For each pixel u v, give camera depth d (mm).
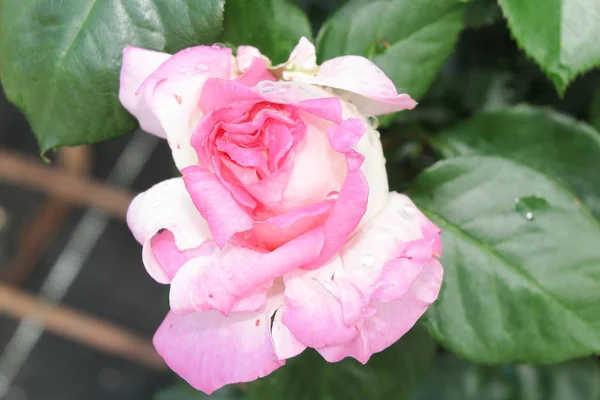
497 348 370
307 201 316
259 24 366
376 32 370
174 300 320
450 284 373
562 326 363
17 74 356
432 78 371
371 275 317
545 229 370
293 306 319
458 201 377
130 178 854
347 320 312
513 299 368
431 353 396
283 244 318
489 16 406
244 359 325
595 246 365
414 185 383
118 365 817
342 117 314
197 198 311
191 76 320
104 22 349
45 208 828
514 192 375
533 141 405
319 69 332
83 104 356
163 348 334
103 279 838
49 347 819
